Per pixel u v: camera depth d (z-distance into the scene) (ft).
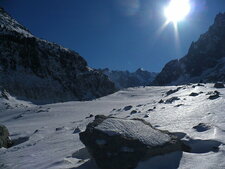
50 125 64.23
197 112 39.04
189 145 24.66
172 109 46.98
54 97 258.57
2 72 246.06
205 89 76.95
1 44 274.57
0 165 29.81
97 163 22.76
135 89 220.64
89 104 121.19
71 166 24.80
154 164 21.49
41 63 283.18
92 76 318.65
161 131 25.64
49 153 31.86
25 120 85.92
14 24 372.38
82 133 25.11
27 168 26.66
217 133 26.25
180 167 20.54
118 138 23.20
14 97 222.69
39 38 341.00
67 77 293.64
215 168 19.21
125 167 21.56
